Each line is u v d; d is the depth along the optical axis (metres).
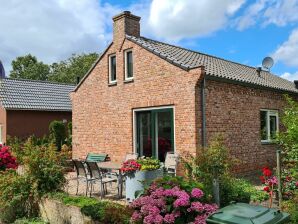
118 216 6.18
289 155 8.40
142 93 13.16
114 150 14.29
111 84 14.45
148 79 12.95
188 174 7.64
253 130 13.90
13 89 26.14
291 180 8.07
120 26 14.25
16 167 12.14
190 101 11.48
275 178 8.34
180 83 11.82
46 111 26.19
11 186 9.12
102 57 15.01
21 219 8.80
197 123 11.38
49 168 9.22
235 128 12.90
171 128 12.12
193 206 5.59
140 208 5.87
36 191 8.84
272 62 20.73
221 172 7.52
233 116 12.84
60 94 28.39
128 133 13.68
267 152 14.66
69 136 21.48
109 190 11.02
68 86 29.98
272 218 4.07
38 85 28.03
